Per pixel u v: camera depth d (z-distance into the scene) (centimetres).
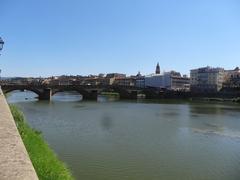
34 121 6581
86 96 16350
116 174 2978
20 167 652
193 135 5325
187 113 9388
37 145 1456
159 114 8812
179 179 2912
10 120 1186
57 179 1013
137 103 13788
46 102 13038
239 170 3234
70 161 3378
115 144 4350
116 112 9081
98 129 5666
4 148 778
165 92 19075
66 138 4694
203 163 3488
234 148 4312
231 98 17725
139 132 5462
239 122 7281
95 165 3247
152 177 2939
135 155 3747
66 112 8700
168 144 4481
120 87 17675
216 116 8594
